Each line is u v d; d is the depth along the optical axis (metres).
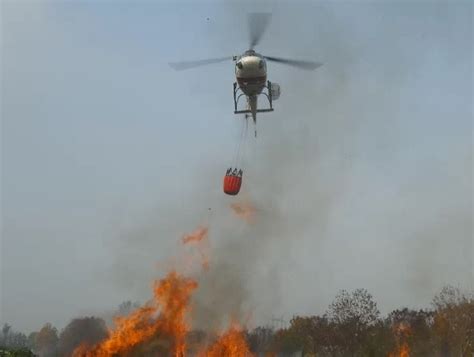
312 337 79.38
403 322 75.06
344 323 73.56
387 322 76.06
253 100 32.06
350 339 72.88
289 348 84.19
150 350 57.97
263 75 30.72
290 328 83.25
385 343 71.75
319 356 80.12
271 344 84.19
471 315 67.56
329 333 74.44
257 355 81.25
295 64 31.75
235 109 32.84
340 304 75.06
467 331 67.19
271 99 32.59
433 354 70.50
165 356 58.38
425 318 74.56
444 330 68.94
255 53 31.39
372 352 70.69
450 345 68.56
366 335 72.69
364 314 74.19
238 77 30.86
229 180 32.06
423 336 72.00
